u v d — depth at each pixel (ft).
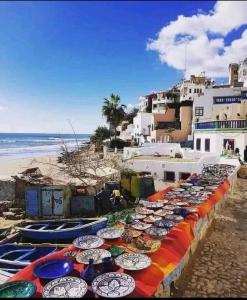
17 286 18.07
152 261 21.48
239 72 178.81
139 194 63.26
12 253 33.99
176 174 79.51
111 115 200.95
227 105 110.93
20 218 53.93
